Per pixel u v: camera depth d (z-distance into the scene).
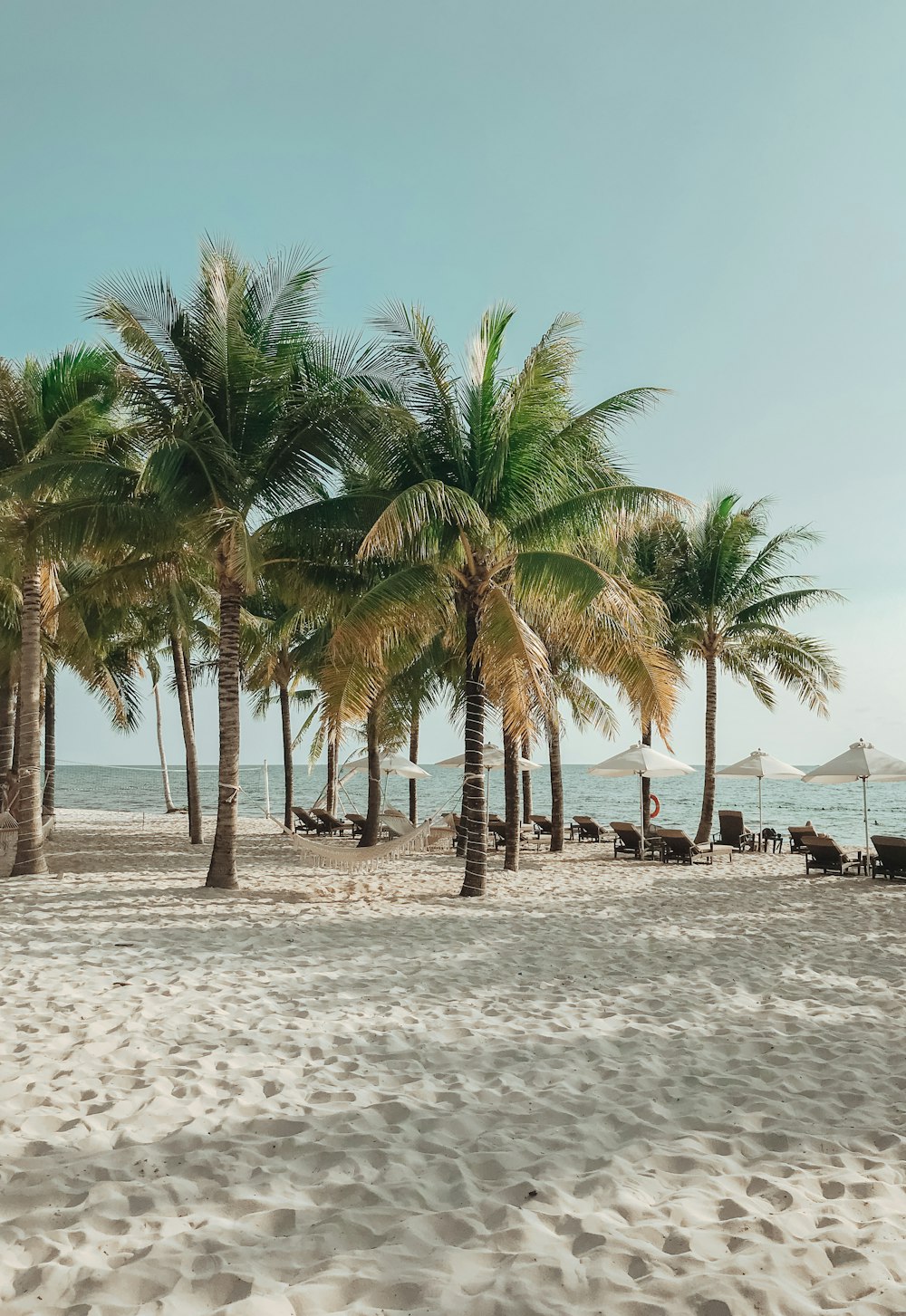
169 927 9.52
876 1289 2.82
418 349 12.50
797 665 22.28
